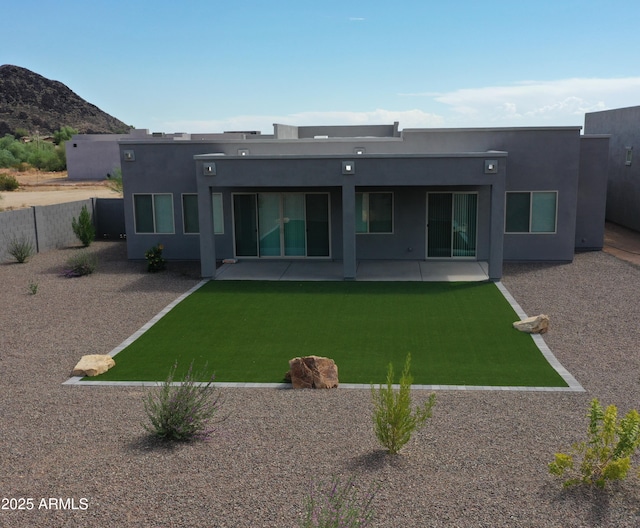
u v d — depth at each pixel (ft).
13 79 648.79
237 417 30.14
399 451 25.58
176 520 20.38
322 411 30.99
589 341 42.98
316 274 64.13
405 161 59.88
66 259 75.31
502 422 28.94
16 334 45.91
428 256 69.67
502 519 20.25
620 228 93.25
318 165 60.80
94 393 34.32
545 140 66.49
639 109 88.89
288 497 21.71
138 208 73.05
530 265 67.00
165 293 57.57
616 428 23.12
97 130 623.36
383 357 41.06
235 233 71.56
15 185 175.52
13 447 26.45
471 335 45.03
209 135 155.53
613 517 20.39
